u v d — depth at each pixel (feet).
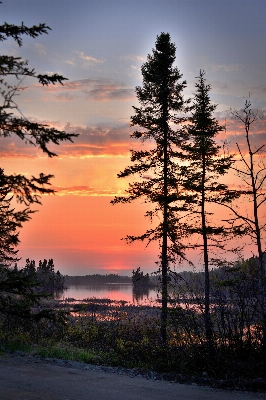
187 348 50.11
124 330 74.95
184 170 63.93
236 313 47.42
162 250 66.23
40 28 23.35
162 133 72.13
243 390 37.73
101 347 62.28
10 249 48.96
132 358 52.65
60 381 38.06
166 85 72.49
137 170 70.28
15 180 22.29
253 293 46.91
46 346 57.82
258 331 45.85
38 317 30.45
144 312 133.90
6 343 55.01
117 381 39.96
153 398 33.50
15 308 30.25
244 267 49.73
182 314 52.75
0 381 36.42
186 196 60.49
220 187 58.13
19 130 22.00
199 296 51.83
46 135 22.09
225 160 58.39
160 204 66.08
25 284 32.17
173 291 57.52
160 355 51.55
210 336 47.16
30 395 31.68
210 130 62.80
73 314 132.87
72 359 51.26
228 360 43.55
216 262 54.95
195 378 41.65
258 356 43.06
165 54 73.56
